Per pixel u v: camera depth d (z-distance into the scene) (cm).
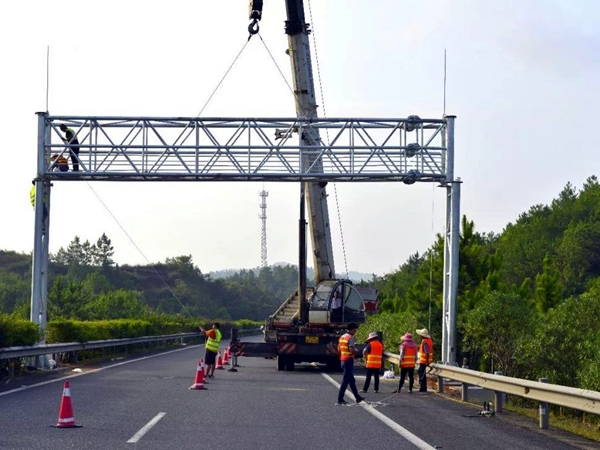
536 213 11156
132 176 2695
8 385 2058
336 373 2866
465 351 2881
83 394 1850
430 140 2703
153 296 12112
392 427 1394
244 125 2692
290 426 1382
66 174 2675
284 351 2953
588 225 8531
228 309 13662
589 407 1214
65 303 6028
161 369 2803
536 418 1631
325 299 3023
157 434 1250
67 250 13088
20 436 1202
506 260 9031
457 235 2677
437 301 4394
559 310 2627
